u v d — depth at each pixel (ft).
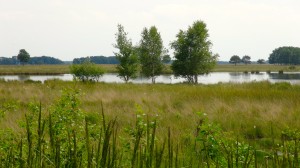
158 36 148.66
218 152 13.32
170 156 7.86
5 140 14.30
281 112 37.47
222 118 35.24
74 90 18.01
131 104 45.42
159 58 150.71
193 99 48.65
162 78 212.84
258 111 39.42
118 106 43.88
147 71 150.51
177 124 31.96
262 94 52.54
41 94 53.42
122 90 62.59
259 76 233.14
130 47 130.11
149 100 48.55
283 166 8.04
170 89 67.92
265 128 31.53
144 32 149.28
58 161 7.55
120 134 21.49
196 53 133.90
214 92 55.21
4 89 65.62
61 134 13.56
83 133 14.47
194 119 33.01
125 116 34.83
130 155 12.78
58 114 15.96
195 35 134.72
